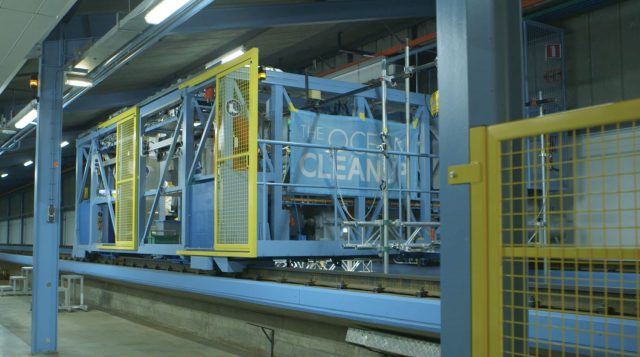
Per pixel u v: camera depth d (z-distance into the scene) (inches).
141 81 544.1
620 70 315.9
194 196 297.1
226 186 264.8
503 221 82.7
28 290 613.0
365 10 370.3
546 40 338.6
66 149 828.6
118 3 306.7
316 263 299.9
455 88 90.4
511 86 89.5
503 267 81.4
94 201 439.8
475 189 84.3
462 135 88.4
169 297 367.9
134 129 363.9
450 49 92.0
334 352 234.4
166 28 227.3
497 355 80.4
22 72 430.3
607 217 251.6
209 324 321.7
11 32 214.5
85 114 639.8
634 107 67.4
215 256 272.8
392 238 294.5
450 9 92.7
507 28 89.7
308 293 216.7
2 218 1358.3
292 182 274.7
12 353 281.9
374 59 308.3
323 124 287.3
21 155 821.9
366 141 299.0
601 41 324.5
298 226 291.3
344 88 298.8
